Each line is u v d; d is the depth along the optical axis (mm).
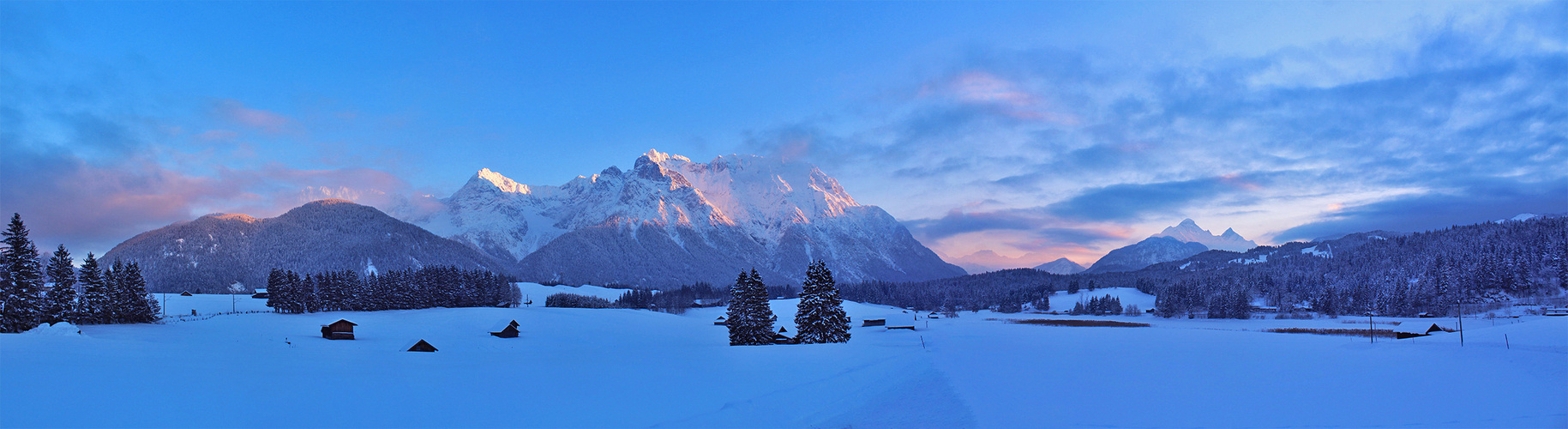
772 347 74875
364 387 39094
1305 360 61188
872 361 58688
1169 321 184875
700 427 33500
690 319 169125
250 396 34438
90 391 32750
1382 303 185500
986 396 42250
